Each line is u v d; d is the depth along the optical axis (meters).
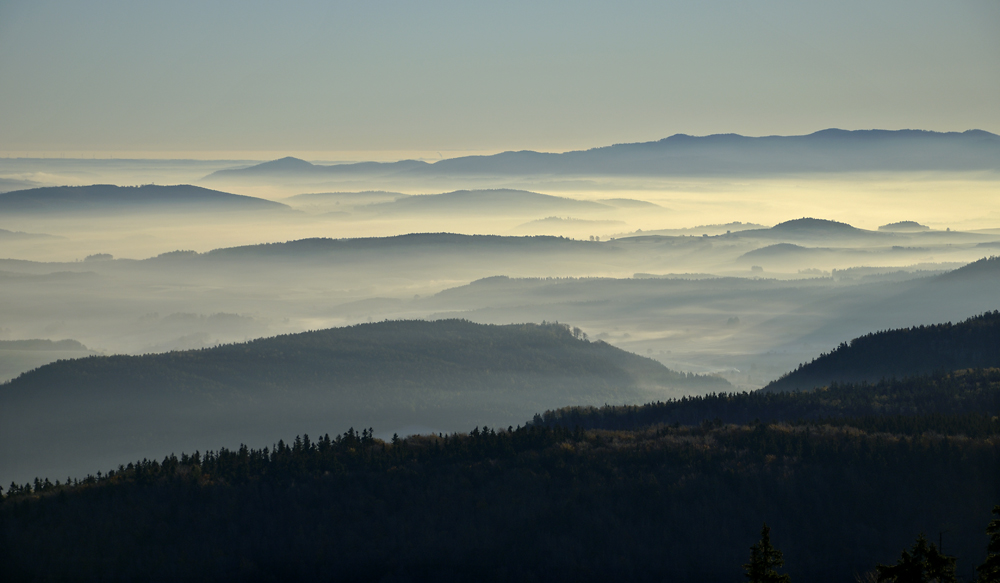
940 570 106.31
